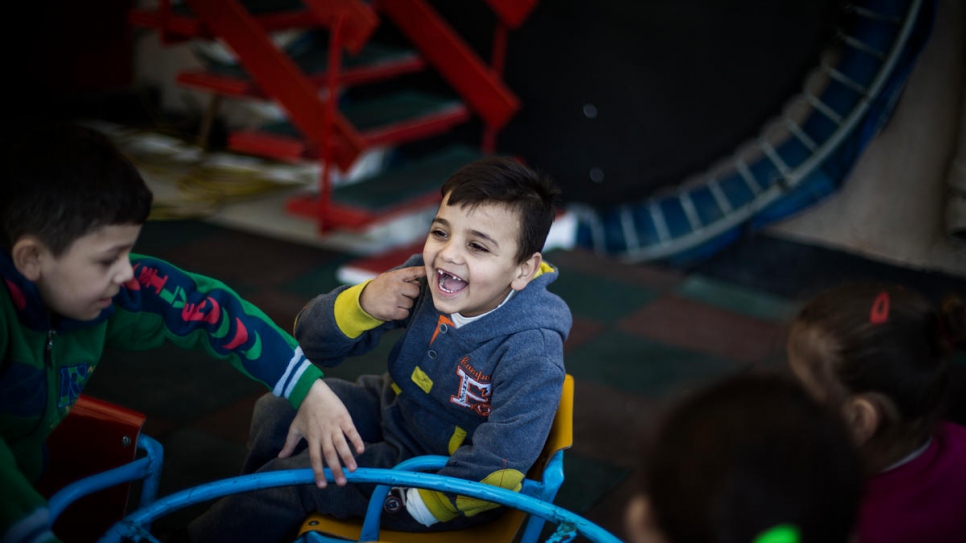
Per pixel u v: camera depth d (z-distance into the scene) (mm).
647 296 3904
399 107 4289
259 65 3764
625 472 2600
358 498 1593
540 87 4480
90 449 1492
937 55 3709
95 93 5195
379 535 1567
